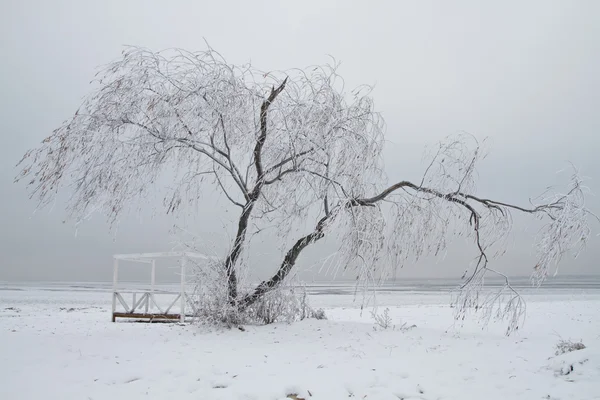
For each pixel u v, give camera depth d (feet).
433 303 89.40
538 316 46.83
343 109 33.24
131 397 17.48
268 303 36.63
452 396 17.48
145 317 44.98
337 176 32.63
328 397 17.60
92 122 29.96
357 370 21.29
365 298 31.81
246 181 35.60
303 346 27.78
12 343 27.96
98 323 42.96
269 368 21.88
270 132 33.58
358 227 31.89
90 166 29.84
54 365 22.33
